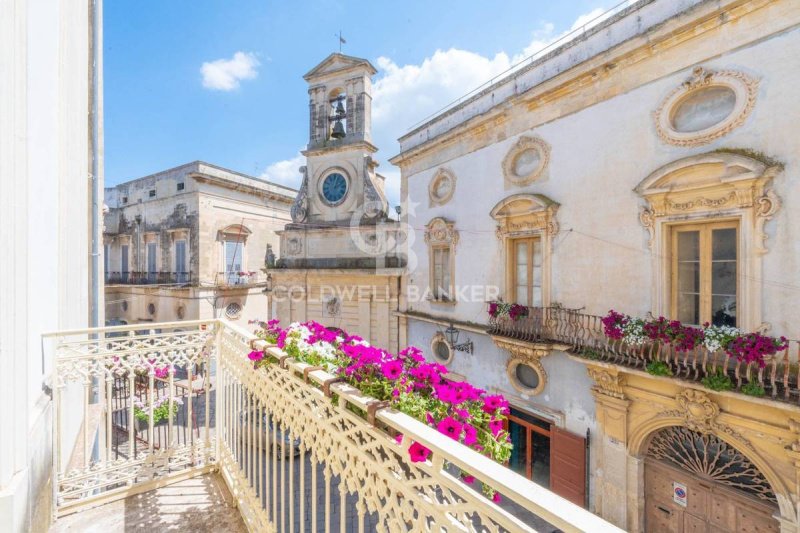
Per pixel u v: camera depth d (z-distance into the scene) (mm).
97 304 9617
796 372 6055
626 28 8398
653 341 7297
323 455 2738
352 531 6359
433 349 14031
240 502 4352
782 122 6188
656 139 7766
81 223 7859
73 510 4383
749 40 6535
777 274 6281
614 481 8242
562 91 9609
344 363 3078
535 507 1273
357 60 18438
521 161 10961
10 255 2711
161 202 25141
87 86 9016
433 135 14414
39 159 4137
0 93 2592
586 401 8906
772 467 6121
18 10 2814
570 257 9391
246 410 4543
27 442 2906
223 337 5445
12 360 2713
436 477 1700
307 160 19766
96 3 9664
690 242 7523
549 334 9594
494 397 2363
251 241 26828
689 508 7301
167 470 5156
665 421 7426
